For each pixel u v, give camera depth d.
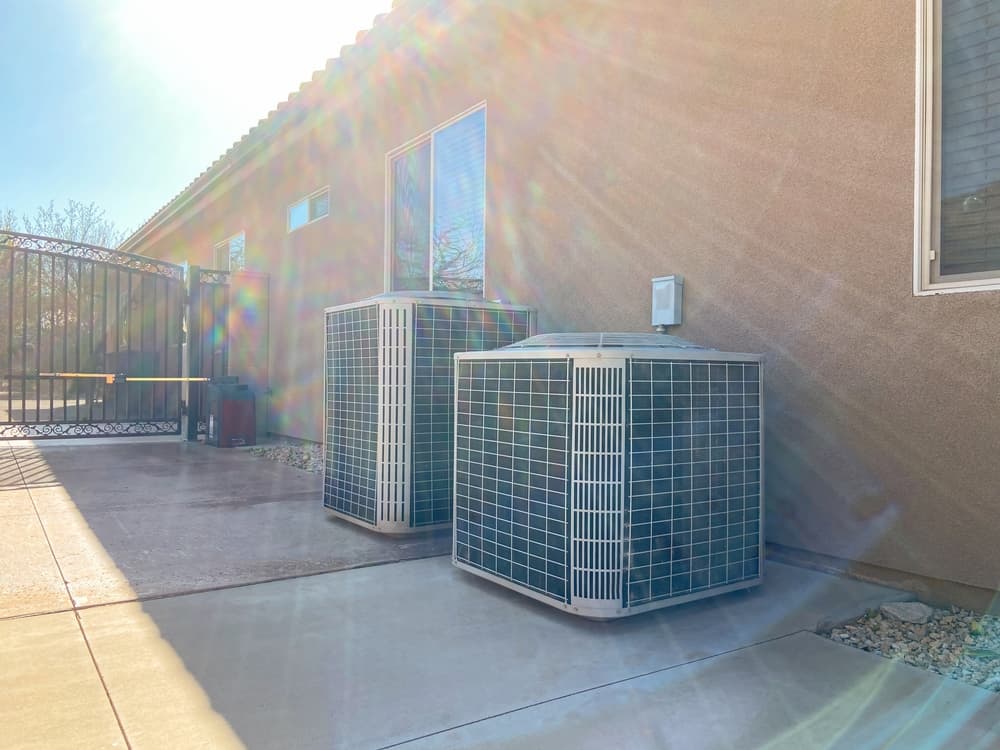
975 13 3.50
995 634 3.22
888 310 3.79
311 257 10.34
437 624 3.34
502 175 6.71
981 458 3.41
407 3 6.45
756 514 3.77
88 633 3.15
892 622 3.42
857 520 3.94
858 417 3.93
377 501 4.95
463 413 4.09
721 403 3.62
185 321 11.28
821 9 4.13
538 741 2.30
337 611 3.50
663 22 5.14
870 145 3.89
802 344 4.22
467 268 7.29
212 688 2.63
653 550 3.36
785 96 4.32
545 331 6.19
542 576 3.49
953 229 3.57
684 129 4.97
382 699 2.58
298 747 2.24
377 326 4.97
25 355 10.12
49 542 4.69
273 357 11.45
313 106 8.83
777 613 3.50
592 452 3.27
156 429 11.71
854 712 2.51
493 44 6.80
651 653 3.02
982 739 2.34
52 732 2.29
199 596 3.68
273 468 8.19
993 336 3.37
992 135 3.44
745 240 4.55
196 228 15.63
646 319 5.27
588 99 5.79
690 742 2.31
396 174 8.50
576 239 5.90
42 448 9.90
